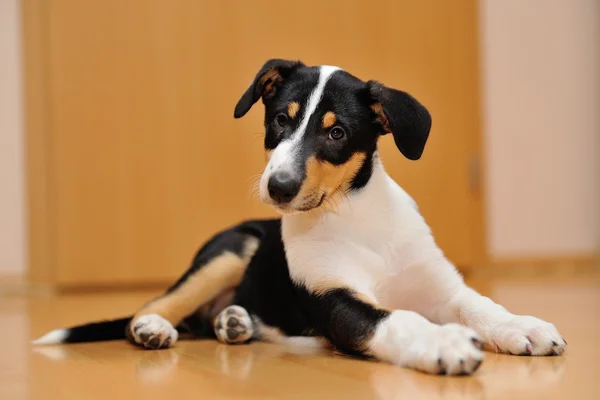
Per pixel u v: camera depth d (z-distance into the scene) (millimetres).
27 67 4559
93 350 2230
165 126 4637
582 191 5555
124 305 3727
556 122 5488
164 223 4656
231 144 4719
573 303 3303
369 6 4938
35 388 1699
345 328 1898
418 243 2146
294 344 2270
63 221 4539
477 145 5176
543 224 5461
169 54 4633
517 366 1779
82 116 4551
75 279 4551
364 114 2127
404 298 2180
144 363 1980
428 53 5062
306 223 2154
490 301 2090
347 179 2119
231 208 4727
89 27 4543
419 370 1723
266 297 2346
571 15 5523
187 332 2609
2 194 4648
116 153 4586
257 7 4746
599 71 5590
